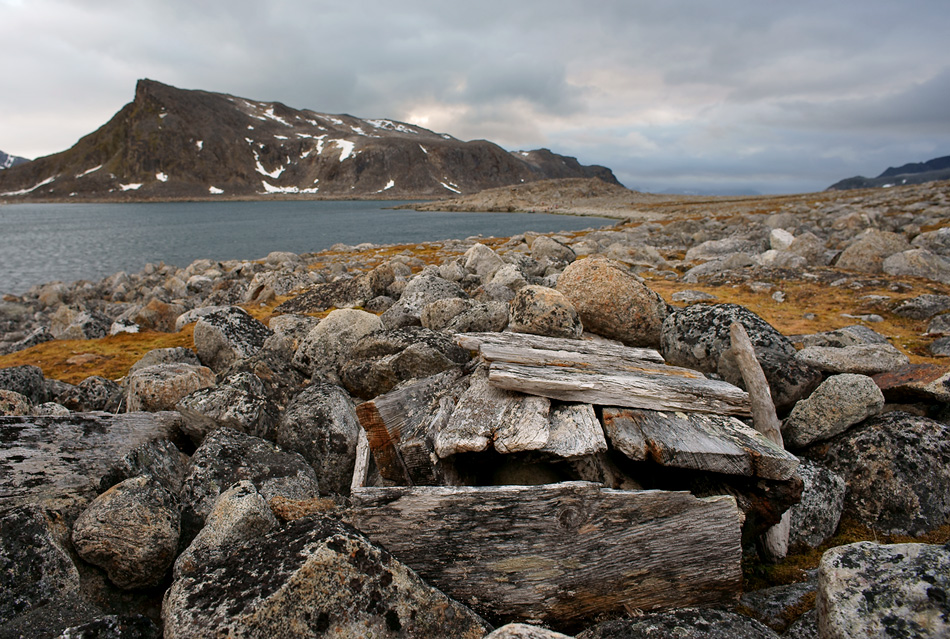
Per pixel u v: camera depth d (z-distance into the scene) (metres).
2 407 8.35
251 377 9.13
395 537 5.30
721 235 42.50
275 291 27.69
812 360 10.23
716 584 5.24
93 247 71.94
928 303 15.92
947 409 8.48
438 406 7.27
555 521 5.22
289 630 4.26
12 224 118.19
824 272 22.48
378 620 4.47
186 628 4.32
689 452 5.84
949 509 6.96
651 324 11.95
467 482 6.53
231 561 4.87
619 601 5.12
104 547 5.55
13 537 5.34
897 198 69.06
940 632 3.78
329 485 8.23
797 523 6.91
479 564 5.18
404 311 15.87
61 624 4.52
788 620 5.36
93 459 6.76
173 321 21.94
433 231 89.75
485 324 12.21
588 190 183.50
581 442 5.88
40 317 27.83
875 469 7.38
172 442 8.12
